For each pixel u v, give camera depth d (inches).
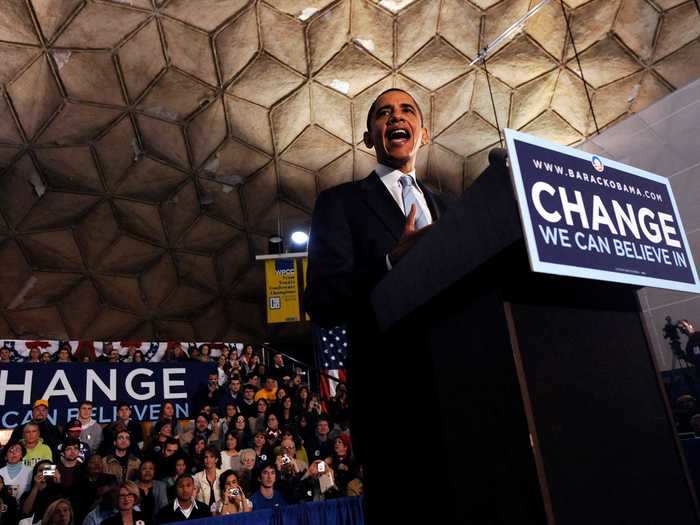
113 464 288.0
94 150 510.3
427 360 45.4
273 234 622.5
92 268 587.2
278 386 438.9
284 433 360.5
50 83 440.8
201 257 621.3
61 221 551.2
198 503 271.0
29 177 504.4
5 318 566.9
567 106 556.4
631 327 41.7
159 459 296.8
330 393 459.5
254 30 463.5
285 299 523.2
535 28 502.0
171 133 518.3
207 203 585.0
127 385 346.0
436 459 42.9
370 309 51.3
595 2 485.7
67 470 282.7
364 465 49.1
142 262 603.2
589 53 519.8
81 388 331.3
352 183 60.1
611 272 36.5
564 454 32.8
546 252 32.4
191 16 436.1
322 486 327.0
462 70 528.1
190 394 362.9
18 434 299.3
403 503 44.9
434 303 41.3
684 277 42.2
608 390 37.3
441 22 493.7
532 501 31.4
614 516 32.9
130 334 626.8
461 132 572.1
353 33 489.7
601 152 471.5
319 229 55.8
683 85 524.4
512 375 33.5
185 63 468.4
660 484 36.5
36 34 405.4
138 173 540.4
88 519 256.7
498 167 34.0
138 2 413.7
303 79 511.5
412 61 516.7
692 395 352.8
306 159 573.9
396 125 63.6
